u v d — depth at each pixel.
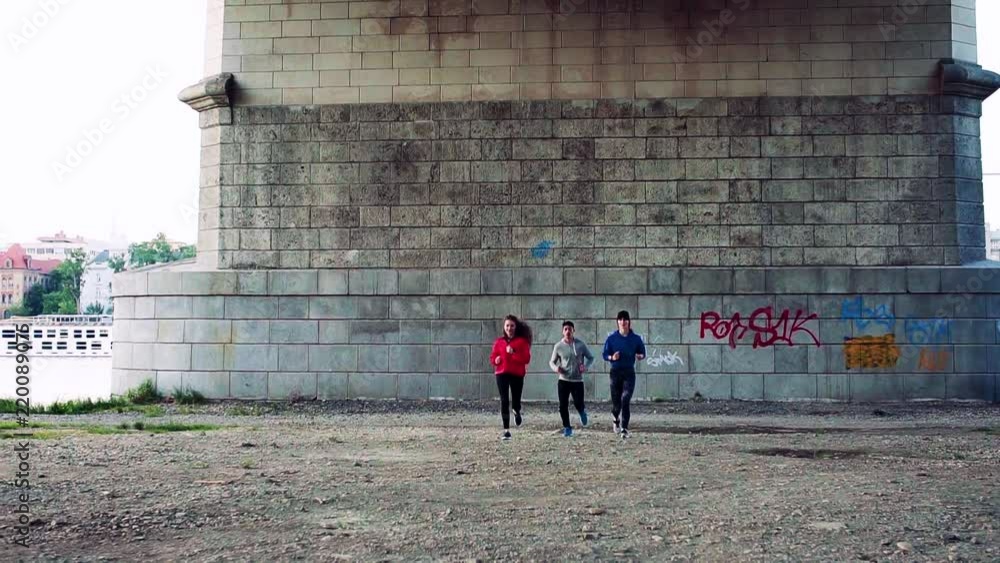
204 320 22.02
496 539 8.29
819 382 21.00
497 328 21.47
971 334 20.92
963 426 17.39
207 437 15.66
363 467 12.36
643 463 12.70
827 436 15.84
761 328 21.12
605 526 8.80
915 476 11.48
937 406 20.44
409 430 16.88
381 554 7.79
